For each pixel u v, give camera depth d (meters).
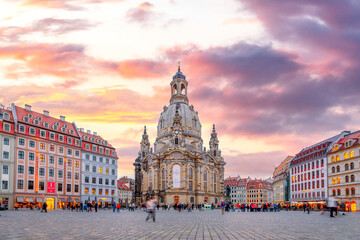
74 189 115.19
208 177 167.12
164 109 186.12
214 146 184.62
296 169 141.12
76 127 123.06
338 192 111.56
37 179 103.06
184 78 191.50
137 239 20.95
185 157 157.62
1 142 94.62
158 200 157.38
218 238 21.98
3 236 21.69
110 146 133.88
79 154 118.62
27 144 101.62
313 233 25.22
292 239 21.41
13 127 98.50
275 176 194.12
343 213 62.66
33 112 110.44
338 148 114.00
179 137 161.62
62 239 20.33
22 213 64.75
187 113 178.50
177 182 155.12
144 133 195.50
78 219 43.03
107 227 29.58
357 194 102.12
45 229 26.94
